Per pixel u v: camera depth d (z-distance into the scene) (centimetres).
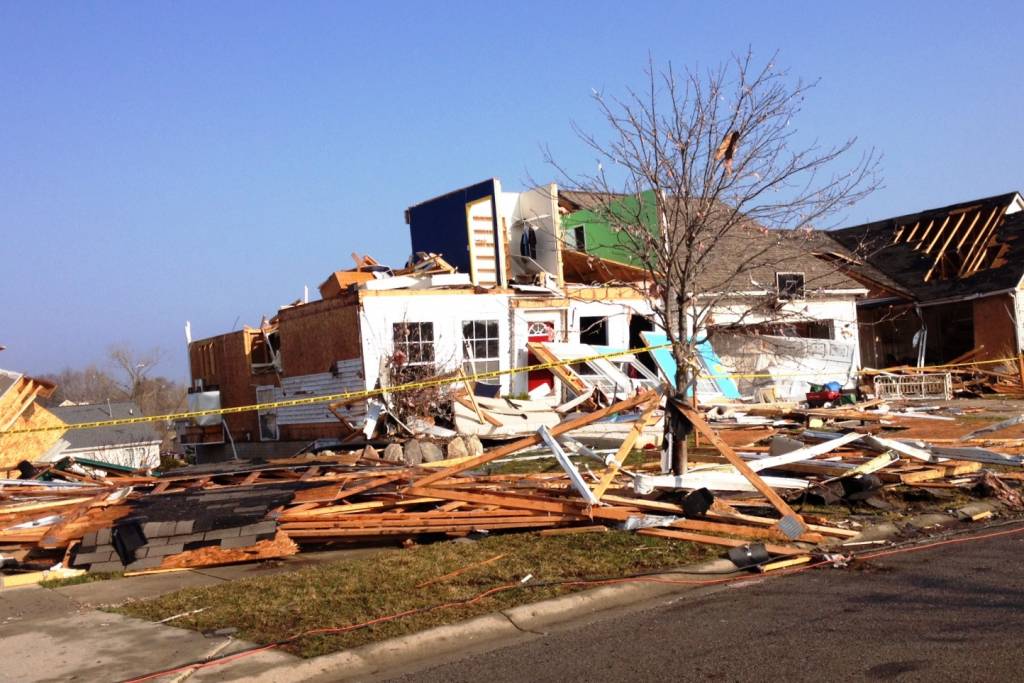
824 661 564
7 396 1830
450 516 952
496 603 712
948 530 946
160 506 980
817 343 2555
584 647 622
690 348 998
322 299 2117
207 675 577
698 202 981
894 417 1831
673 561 811
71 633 675
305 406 2184
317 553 933
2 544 945
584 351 2159
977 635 595
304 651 617
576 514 934
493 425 1752
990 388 2719
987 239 3272
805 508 1016
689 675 554
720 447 942
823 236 1529
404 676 586
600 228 2262
